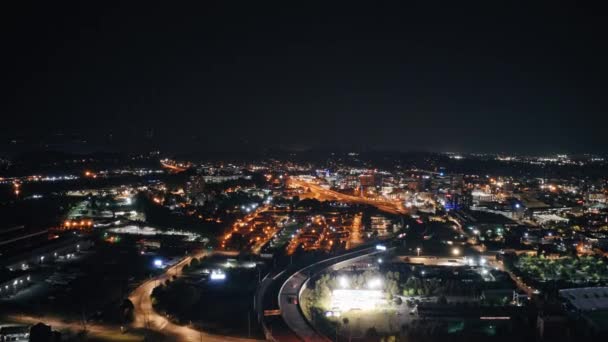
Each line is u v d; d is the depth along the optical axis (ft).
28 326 429.38
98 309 481.87
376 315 496.23
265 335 437.58
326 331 457.27
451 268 641.81
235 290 542.98
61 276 570.87
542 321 464.24
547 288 561.43
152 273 588.50
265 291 547.90
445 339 444.14
